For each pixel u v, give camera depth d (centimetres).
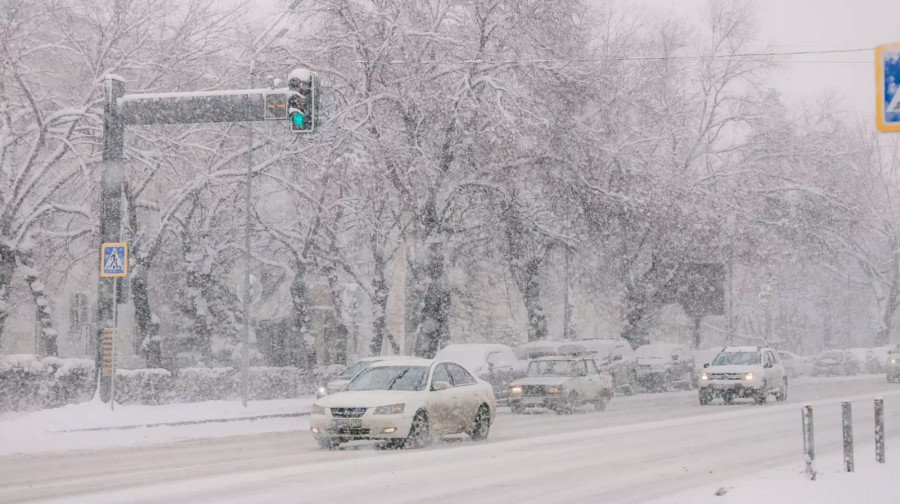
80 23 4944
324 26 5203
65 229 6209
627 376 6725
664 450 2800
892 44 1738
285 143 5384
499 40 5306
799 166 7769
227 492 1905
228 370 4847
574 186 5569
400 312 8662
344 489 1956
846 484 1909
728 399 5400
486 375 5347
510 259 6100
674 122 7225
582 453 2708
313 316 8106
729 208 7262
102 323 3706
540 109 5344
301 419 4134
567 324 7588
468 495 1900
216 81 5328
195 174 5400
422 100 5188
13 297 5881
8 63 4469
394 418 2758
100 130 4931
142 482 2072
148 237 5825
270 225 5931
